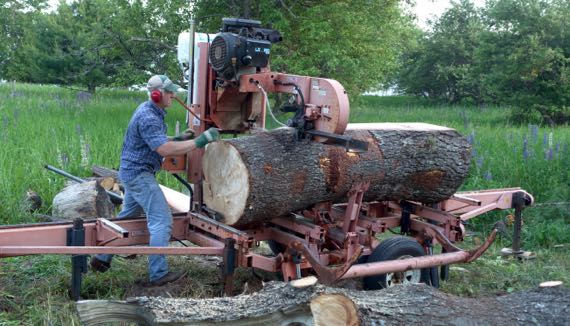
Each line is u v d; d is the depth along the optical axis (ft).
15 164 28.68
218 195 17.92
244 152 16.88
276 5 56.29
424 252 18.98
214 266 20.58
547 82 70.69
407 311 12.53
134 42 60.03
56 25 87.35
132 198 18.69
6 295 17.03
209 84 18.53
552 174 31.55
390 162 19.11
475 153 33.65
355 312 11.56
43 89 84.99
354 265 16.89
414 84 131.85
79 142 34.58
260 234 18.84
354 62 56.95
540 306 13.15
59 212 23.98
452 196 21.90
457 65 127.03
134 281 18.53
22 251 14.93
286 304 11.71
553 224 26.30
